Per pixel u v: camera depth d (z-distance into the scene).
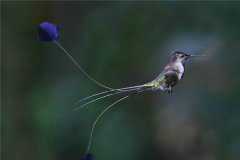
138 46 11.12
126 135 10.92
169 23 10.74
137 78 11.14
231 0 9.94
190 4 10.33
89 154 3.12
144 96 11.02
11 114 12.16
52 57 12.11
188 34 10.30
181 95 10.57
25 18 12.57
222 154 9.97
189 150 10.61
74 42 11.81
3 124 12.14
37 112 11.41
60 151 11.15
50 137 11.19
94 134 10.91
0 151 11.99
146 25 11.06
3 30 12.63
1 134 12.09
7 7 12.61
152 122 11.06
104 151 10.84
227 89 9.99
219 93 10.04
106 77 11.23
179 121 10.69
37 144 11.35
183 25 10.44
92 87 11.19
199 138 10.38
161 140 11.02
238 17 9.91
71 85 11.37
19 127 12.04
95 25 11.55
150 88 3.21
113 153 10.84
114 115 10.98
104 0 11.59
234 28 9.92
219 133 10.00
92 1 11.72
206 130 10.18
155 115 11.06
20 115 12.09
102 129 10.91
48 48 12.15
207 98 10.12
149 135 11.09
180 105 10.68
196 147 10.53
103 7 11.59
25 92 12.34
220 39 10.01
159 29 10.88
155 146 11.06
